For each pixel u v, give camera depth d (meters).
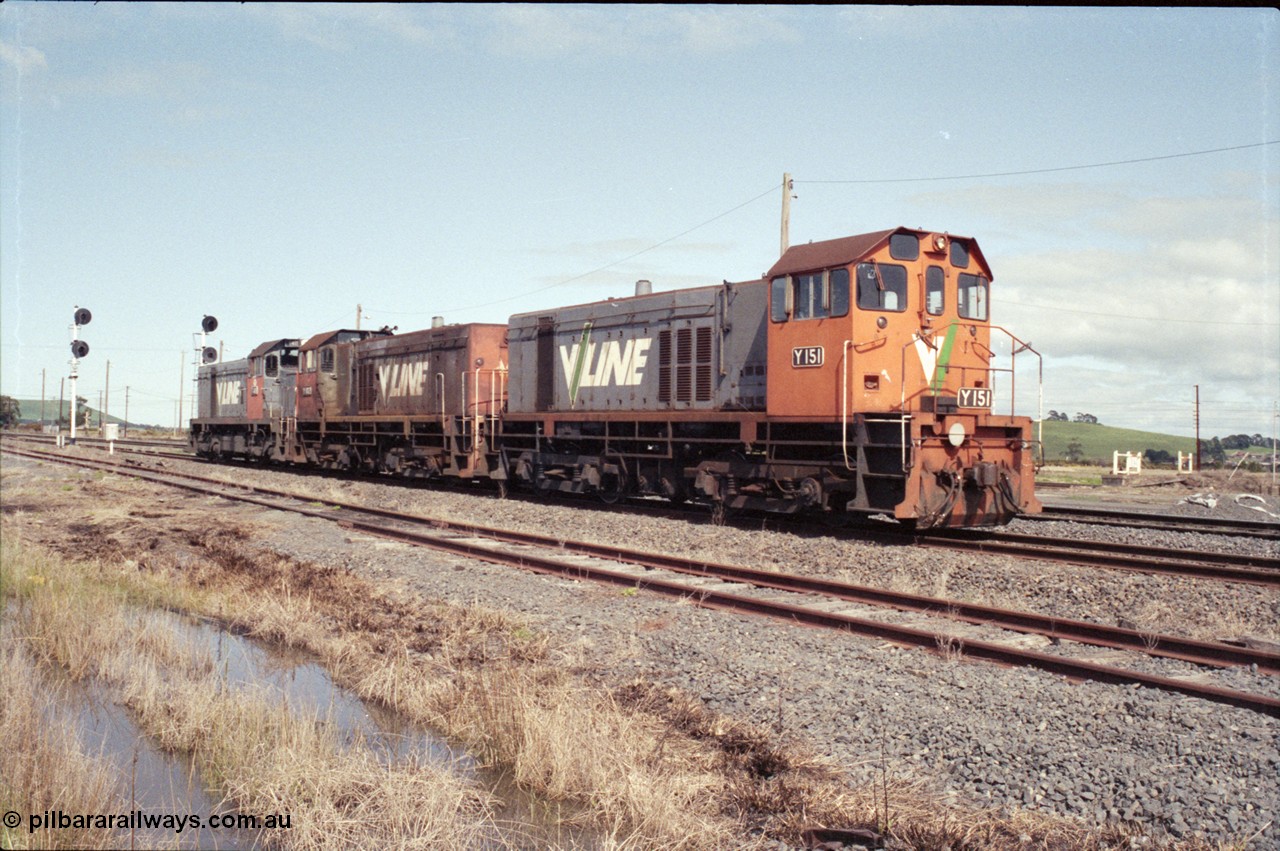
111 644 8.81
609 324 20.58
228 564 13.38
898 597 10.41
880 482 14.90
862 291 14.90
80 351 47.66
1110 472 39.25
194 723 6.67
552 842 5.27
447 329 25.95
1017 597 11.12
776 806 5.47
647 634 9.15
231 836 5.28
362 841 5.20
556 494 23.30
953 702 6.98
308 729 6.29
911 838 5.01
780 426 16.67
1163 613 10.12
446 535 15.77
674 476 19.20
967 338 15.95
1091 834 5.00
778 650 8.42
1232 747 5.95
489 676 7.65
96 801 5.31
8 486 26.41
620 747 6.16
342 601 10.91
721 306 17.95
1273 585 11.27
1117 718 6.55
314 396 32.28
